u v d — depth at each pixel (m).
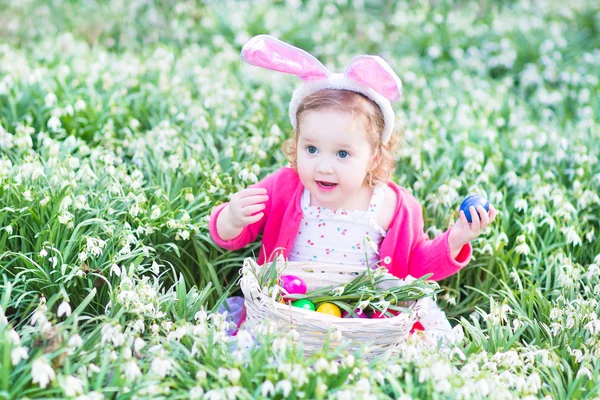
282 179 3.47
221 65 6.20
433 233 3.95
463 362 3.01
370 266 3.43
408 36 7.70
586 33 7.98
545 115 5.87
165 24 7.75
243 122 4.93
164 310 3.16
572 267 3.71
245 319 3.47
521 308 3.51
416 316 3.02
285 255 3.41
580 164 4.61
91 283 3.26
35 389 2.51
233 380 2.54
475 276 3.96
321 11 8.47
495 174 4.54
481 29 7.67
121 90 5.22
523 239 3.78
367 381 2.51
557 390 2.93
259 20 7.59
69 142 4.25
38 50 6.21
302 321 2.85
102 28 7.55
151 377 2.63
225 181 4.06
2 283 3.35
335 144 3.12
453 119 5.51
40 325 2.68
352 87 3.18
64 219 3.32
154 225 3.64
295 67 3.16
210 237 3.73
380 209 3.40
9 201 3.55
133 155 4.48
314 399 2.60
